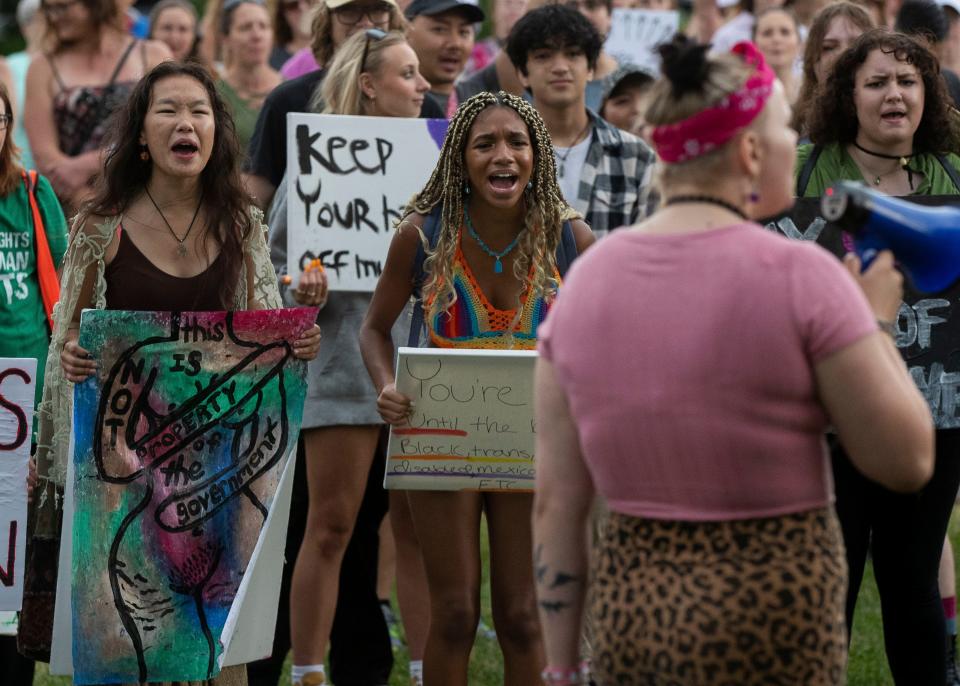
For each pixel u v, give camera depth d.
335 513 15.32
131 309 12.90
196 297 13.00
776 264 7.72
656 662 7.84
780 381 7.67
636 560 8.00
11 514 13.02
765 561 7.73
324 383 15.46
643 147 17.58
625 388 7.91
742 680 7.71
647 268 7.97
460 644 12.82
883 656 16.98
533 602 12.82
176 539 12.77
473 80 21.59
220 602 12.87
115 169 12.95
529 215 12.88
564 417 8.36
